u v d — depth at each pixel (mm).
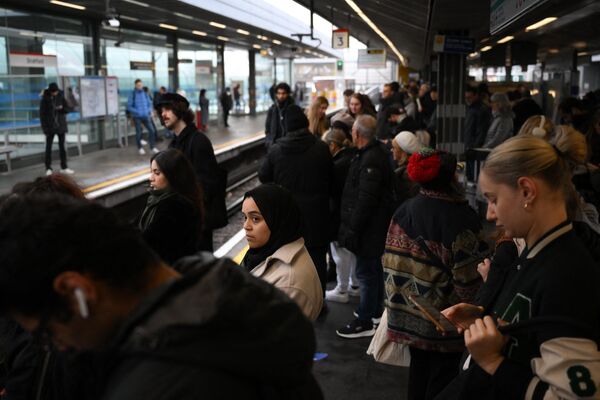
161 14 17422
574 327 1462
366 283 4625
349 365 4227
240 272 1119
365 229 4484
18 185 2533
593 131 4582
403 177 4590
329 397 3785
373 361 4281
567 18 12023
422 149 2881
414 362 3041
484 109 9164
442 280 2859
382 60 26953
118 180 11719
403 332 2910
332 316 5102
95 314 1005
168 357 933
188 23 20172
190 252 3631
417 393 3039
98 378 1036
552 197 1609
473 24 9508
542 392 1483
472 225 2842
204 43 27734
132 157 16000
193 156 5270
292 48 35062
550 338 1477
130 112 16938
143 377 934
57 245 964
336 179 5039
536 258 1607
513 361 1563
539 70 27859
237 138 20984
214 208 5363
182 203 3543
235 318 974
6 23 13719
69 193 2570
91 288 982
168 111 5242
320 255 4852
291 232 2730
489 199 1697
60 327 1017
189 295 1002
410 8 8539
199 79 27031
